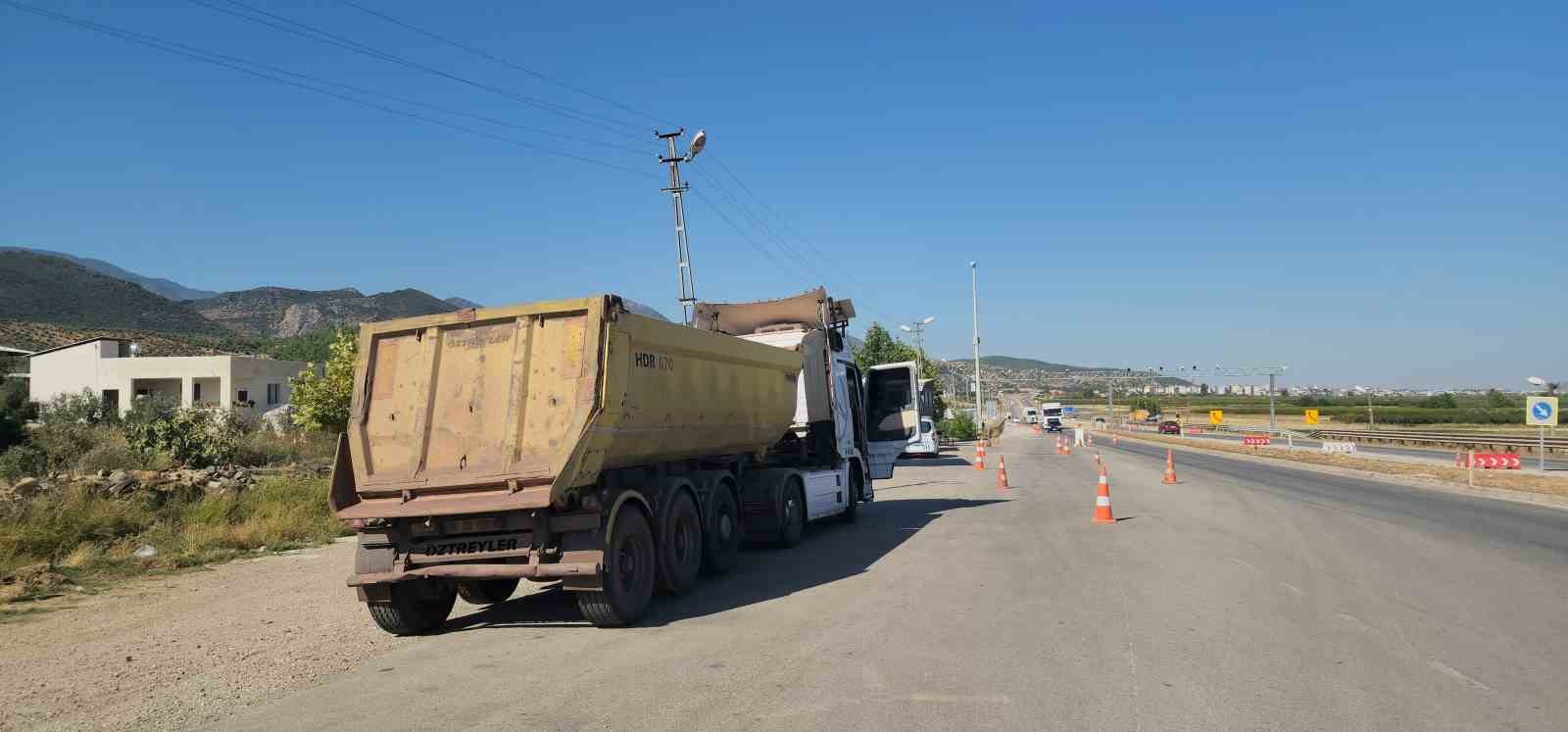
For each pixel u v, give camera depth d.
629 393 8.21
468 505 7.55
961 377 172.62
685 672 6.20
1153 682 5.70
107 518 13.31
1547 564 10.20
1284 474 27.94
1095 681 5.74
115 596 9.90
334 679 6.43
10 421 28.73
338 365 30.14
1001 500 19.22
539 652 7.07
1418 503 18.05
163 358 52.97
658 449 9.06
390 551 7.90
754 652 6.73
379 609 7.88
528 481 7.58
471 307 8.30
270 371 55.69
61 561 11.71
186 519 14.09
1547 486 21.17
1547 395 30.58
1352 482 24.50
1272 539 12.37
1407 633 6.93
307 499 16.19
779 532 12.26
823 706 5.33
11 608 9.22
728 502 10.94
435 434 8.04
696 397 9.80
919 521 15.59
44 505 13.22
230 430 25.22
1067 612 7.82
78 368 53.81
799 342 14.34
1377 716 4.99
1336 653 6.37
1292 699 5.32
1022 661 6.24
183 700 5.92
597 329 7.80
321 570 11.63
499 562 7.79
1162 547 11.73
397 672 6.57
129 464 22.31
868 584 9.53
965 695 5.49
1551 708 5.11
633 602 8.00
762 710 5.27
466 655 7.07
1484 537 12.59
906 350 61.53
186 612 8.99
